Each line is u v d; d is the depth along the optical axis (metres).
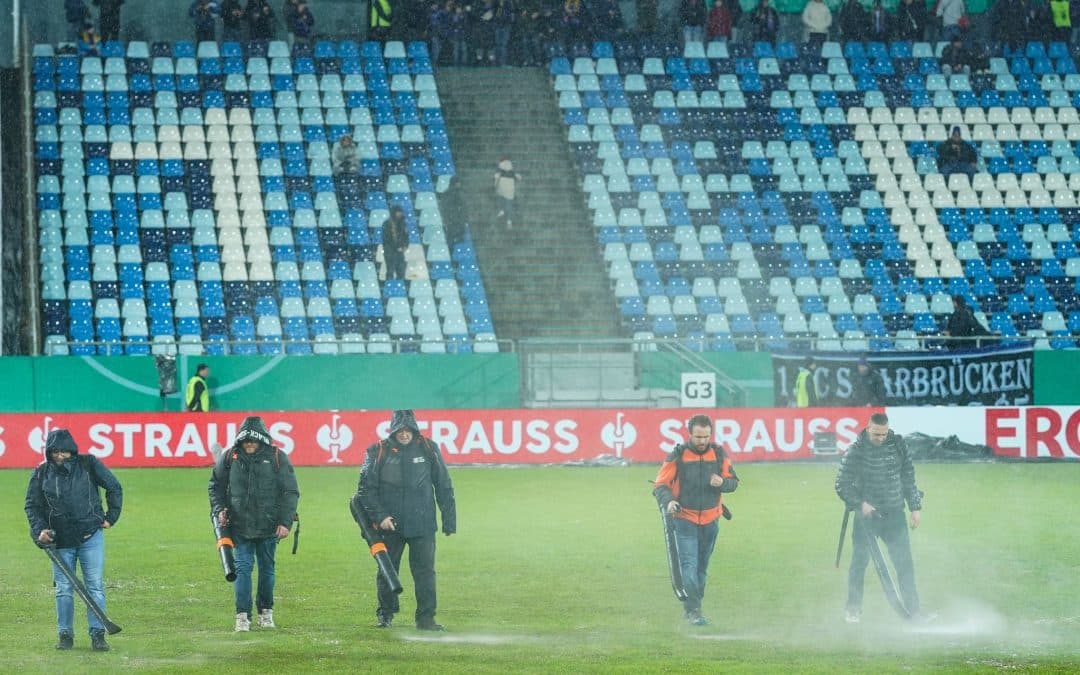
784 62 109.31
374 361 80.38
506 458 75.38
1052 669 28.80
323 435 75.00
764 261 96.06
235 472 32.78
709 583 40.25
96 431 74.19
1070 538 48.88
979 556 45.00
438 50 106.19
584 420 75.88
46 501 30.66
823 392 82.44
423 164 98.19
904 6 112.00
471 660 29.56
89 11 100.75
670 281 93.06
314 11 107.75
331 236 93.06
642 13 109.12
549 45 107.38
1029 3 114.00
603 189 97.88
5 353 85.88
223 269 89.75
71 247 89.06
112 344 79.56
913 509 33.69
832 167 102.81
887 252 98.00
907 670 28.64
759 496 61.47
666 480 34.03
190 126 97.12
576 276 93.00
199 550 46.75
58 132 95.00
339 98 101.25
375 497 32.91
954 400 82.62
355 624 34.25
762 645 31.42
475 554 45.97
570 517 55.12
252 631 33.12
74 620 34.91
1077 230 102.12
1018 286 97.62
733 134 103.44
